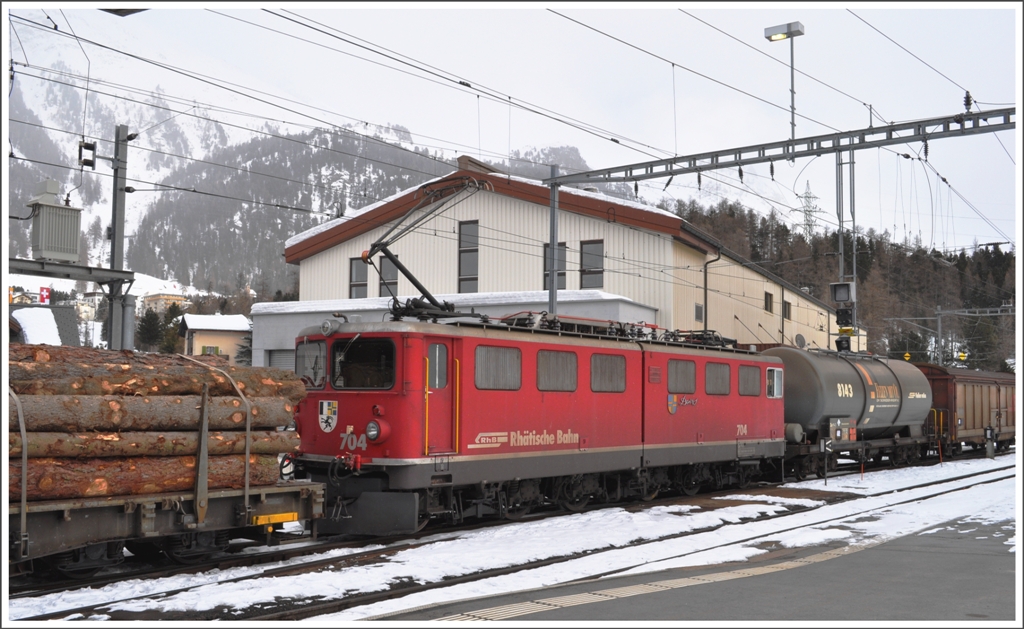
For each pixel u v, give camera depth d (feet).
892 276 279.08
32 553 27.43
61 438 28.14
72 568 30.78
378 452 40.75
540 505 52.37
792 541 39.99
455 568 32.99
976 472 78.84
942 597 27.94
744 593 28.53
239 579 31.37
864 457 85.15
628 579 31.12
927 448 100.48
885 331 261.85
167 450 31.27
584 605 26.71
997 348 268.21
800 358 74.64
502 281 112.88
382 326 41.52
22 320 109.91
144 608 26.53
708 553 36.63
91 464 29.09
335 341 42.88
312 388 43.42
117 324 64.23
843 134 63.31
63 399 28.45
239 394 33.96
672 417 56.65
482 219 114.62
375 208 118.62
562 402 48.42
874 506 53.67
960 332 269.85
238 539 39.17
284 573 32.65
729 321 122.93
